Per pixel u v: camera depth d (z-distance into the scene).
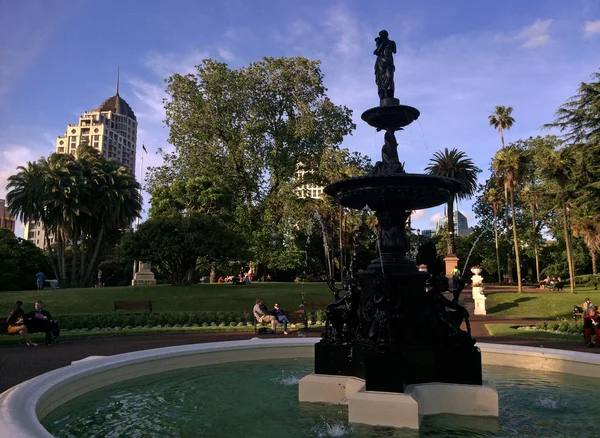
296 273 55.09
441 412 6.21
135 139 193.25
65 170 47.34
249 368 9.19
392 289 6.66
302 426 5.51
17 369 10.41
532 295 33.56
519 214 66.56
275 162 39.09
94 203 49.78
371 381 6.04
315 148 40.00
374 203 7.60
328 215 41.34
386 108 7.83
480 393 6.12
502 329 19.30
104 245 58.91
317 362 7.22
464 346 6.59
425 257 7.90
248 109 38.38
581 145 36.19
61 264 52.91
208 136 38.78
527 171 45.62
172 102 39.28
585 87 36.81
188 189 41.47
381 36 8.27
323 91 39.91
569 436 5.11
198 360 9.34
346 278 7.65
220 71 37.72
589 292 35.09
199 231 33.84
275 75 39.00
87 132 162.25
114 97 191.25
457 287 7.12
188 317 21.86
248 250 37.03
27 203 50.00
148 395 6.91
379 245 7.61
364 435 5.22
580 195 37.75
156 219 34.94
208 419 5.73
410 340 6.73
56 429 5.27
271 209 39.53
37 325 14.81
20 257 55.19
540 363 8.84
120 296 30.00
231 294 31.33
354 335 7.18
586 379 7.93
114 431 5.21
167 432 5.19
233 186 40.94
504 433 5.27
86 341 15.94
